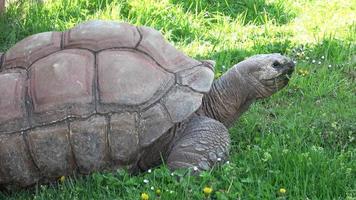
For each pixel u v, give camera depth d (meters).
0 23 6.77
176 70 4.39
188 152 4.29
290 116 5.35
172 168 4.28
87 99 4.17
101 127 4.15
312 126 5.08
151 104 4.21
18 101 4.20
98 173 4.24
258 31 7.35
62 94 4.17
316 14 7.96
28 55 4.40
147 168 4.45
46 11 7.16
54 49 4.41
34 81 4.24
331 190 4.16
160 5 7.43
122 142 4.18
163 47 4.49
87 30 4.46
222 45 6.84
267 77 4.68
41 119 4.15
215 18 7.57
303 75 6.13
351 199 4.00
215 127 4.40
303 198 4.05
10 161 4.16
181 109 4.26
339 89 5.91
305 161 4.38
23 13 7.04
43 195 4.16
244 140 5.00
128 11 7.36
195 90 4.34
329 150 4.72
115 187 4.19
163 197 3.98
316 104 5.62
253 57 4.80
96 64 4.28
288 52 6.66
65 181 4.24
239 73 4.73
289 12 7.87
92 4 7.45
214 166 4.32
